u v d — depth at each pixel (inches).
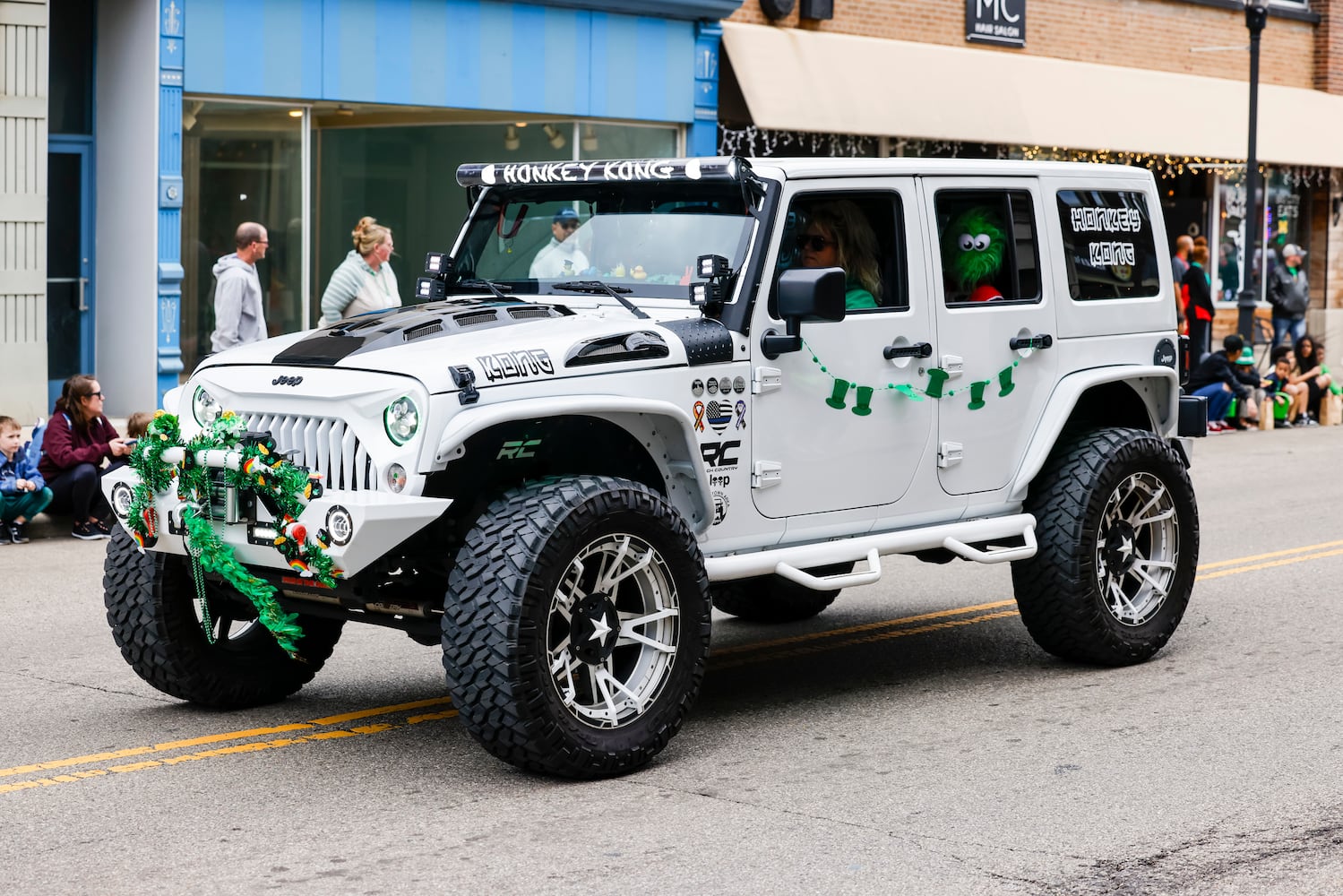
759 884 184.7
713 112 705.6
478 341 225.8
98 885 185.2
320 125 599.8
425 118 627.5
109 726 257.3
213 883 185.6
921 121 740.0
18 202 535.8
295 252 597.0
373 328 237.0
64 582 381.4
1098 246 296.5
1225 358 737.0
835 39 737.6
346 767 233.8
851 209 259.1
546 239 270.4
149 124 550.6
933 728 255.1
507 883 185.2
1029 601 286.4
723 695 279.7
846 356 255.4
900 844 198.7
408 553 234.5
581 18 660.1
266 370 231.8
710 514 240.4
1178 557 298.7
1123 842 199.5
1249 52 869.2
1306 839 200.5
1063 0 844.0
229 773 230.8
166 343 558.3
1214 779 225.9
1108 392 309.0
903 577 399.2
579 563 219.9
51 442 438.0
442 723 258.5
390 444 215.3
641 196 261.3
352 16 594.6
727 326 243.0
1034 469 279.6
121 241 567.2
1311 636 322.0
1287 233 1024.9
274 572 233.6
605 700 226.4
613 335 230.7
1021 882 185.6
